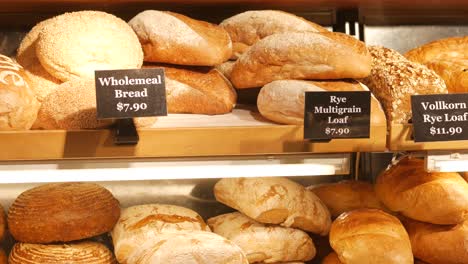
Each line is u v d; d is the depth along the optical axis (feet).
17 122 3.88
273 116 4.30
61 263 4.52
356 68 4.41
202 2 5.52
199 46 4.72
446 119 4.20
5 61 4.11
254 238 5.01
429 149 4.28
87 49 4.30
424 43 6.25
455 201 4.87
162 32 4.73
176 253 4.33
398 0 5.60
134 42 4.53
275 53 4.48
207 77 4.88
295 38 4.49
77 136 3.86
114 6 5.53
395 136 4.24
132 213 5.00
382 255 4.56
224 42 4.87
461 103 4.21
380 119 4.30
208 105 4.65
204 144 4.00
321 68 4.40
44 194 4.68
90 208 4.64
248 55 4.66
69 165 4.11
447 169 4.43
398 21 6.19
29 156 3.84
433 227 5.05
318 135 4.08
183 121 4.34
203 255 4.35
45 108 4.06
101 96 3.74
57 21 4.44
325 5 5.75
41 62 4.40
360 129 4.13
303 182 6.13
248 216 5.22
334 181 6.15
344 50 4.40
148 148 3.94
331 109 4.08
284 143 4.10
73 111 3.95
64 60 4.28
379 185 5.32
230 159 4.29
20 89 3.92
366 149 4.19
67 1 5.27
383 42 6.21
